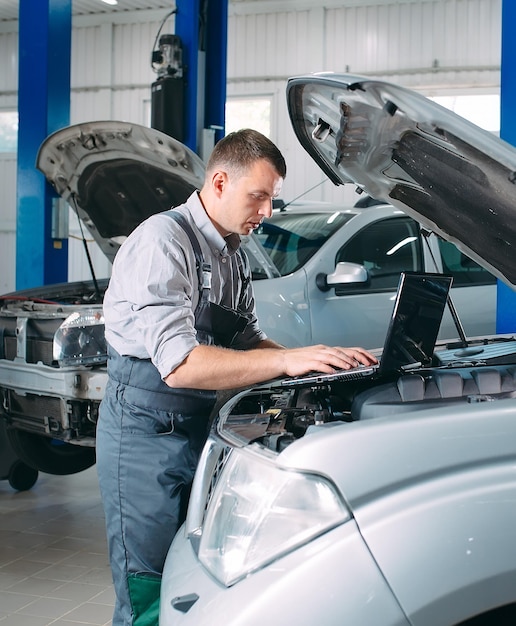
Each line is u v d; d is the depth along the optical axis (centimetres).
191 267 231
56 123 677
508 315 470
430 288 222
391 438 149
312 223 573
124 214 465
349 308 528
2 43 1422
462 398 206
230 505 164
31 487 541
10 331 462
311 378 212
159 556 238
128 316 232
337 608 138
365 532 141
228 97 1307
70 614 338
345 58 1251
